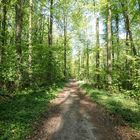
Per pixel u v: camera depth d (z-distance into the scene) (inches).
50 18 1138.7
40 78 1080.8
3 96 644.7
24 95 685.9
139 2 285.0
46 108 586.9
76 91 1050.1
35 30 1353.3
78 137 400.8
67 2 1109.1
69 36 1712.6
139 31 909.8
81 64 2586.1
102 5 787.4
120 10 645.3
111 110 581.6
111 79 882.8
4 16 876.0
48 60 1017.5
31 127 424.5
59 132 423.2
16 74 721.6
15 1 741.9
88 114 568.1
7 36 760.3
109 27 879.7
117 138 402.9
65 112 581.0
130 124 487.5
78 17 1206.3
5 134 374.6
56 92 915.4
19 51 740.0
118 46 951.0
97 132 428.8
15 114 481.4
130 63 755.4
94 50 1074.7
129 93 754.8
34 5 1092.5
